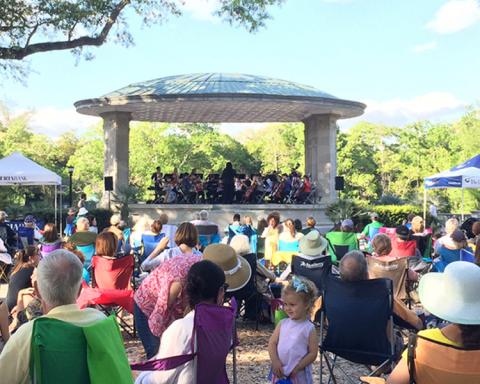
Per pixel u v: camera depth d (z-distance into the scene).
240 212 21.98
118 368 2.32
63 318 2.38
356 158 56.84
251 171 59.00
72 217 17.09
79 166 53.75
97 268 6.39
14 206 24.56
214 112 25.23
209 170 54.81
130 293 6.36
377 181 60.19
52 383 2.23
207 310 2.99
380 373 4.09
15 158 16.62
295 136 60.66
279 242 9.14
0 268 10.80
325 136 24.22
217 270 3.19
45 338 2.25
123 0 18.50
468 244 8.42
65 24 17.28
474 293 2.46
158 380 2.94
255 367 5.72
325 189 24.03
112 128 23.48
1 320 3.90
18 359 2.30
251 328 7.43
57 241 8.38
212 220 21.89
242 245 7.13
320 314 4.93
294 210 22.23
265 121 28.77
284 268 9.02
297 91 23.39
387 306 4.19
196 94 20.80
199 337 2.93
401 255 8.09
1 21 17.05
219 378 3.04
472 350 2.37
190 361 2.93
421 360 2.44
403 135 62.56
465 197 44.66
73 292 2.46
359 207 22.92
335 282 4.38
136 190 22.66
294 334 3.88
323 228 21.88
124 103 21.59
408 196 52.97
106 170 23.70
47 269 2.44
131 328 7.26
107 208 22.33
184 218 22.09
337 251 8.61
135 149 52.44
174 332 2.98
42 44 17.83
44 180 16.50
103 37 18.62
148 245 9.22
